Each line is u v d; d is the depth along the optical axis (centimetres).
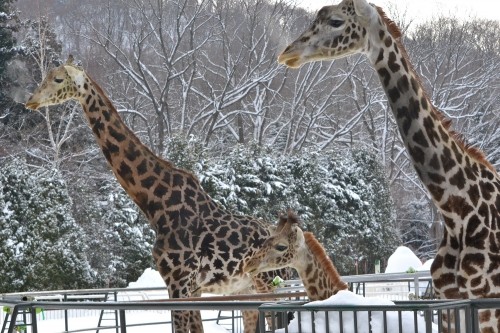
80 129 3253
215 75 3941
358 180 2827
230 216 929
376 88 3975
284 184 2531
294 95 3656
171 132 3325
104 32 4028
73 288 2066
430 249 3778
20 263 2003
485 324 568
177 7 3416
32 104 920
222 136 3712
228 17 4044
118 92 3631
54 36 3438
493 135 3881
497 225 581
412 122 586
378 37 588
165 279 895
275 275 996
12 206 2047
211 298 679
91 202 2502
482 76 3969
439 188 585
